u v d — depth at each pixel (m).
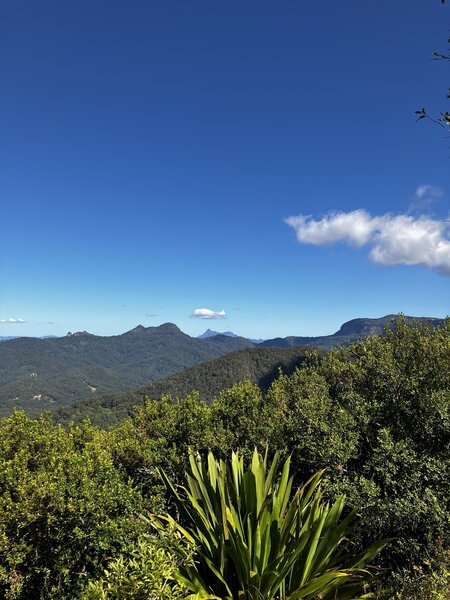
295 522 4.15
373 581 4.21
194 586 3.54
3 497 4.01
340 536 4.04
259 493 4.53
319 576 3.83
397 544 4.62
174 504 5.46
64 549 4.02
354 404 6.05
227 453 6.30
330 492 4.87
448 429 5.12
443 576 3.74
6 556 3.75
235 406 7.02
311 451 5.33
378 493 4.44
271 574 3.56
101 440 6.27
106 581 2.79
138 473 5.89
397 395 5.97
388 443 4.88
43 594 3.91
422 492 4.51
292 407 7.04
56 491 4.04
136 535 4.11
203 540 4.12
